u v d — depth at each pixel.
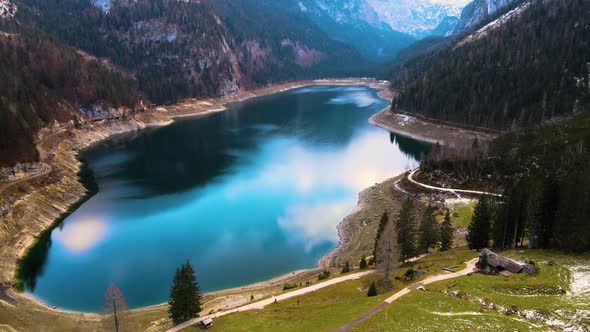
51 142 178.00
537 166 122.25
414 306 52.75
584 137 131.88
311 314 57.84
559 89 199.00
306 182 148.62
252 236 105.94
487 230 80.94
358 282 70.94
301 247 100.12
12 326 66.12
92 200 131.00
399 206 120.06
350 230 108.06
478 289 56.28
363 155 188.50
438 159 144.12
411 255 80.88
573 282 55.56
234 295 74.62
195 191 139.12
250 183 147.38
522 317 47.91
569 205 70.44
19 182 121.94
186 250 98.56
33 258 95.25
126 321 63.81
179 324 61.34
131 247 100.12
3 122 131.62
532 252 71.75
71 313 72.56
